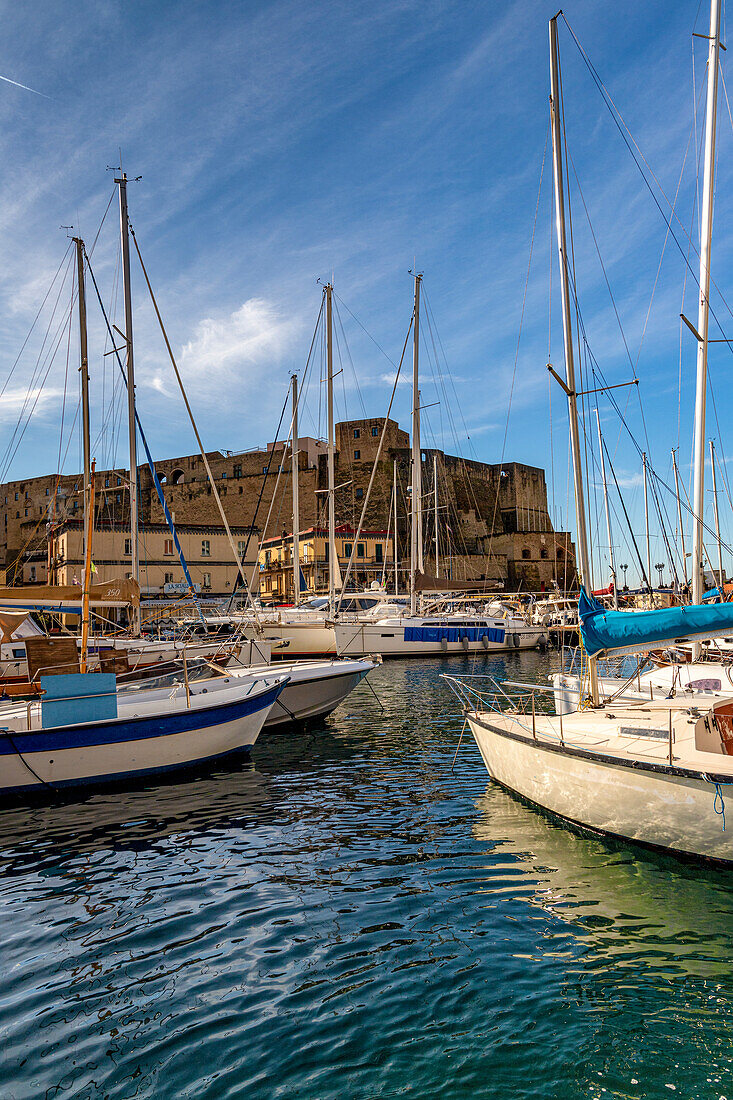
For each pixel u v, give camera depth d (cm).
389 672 2788
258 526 7425
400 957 564
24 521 7662
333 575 3328
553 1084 416
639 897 664
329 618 3181
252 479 7506
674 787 724
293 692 1577
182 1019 486
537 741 871
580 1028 468
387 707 1891
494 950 572
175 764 1162
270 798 1031
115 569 4922
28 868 777
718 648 1470
